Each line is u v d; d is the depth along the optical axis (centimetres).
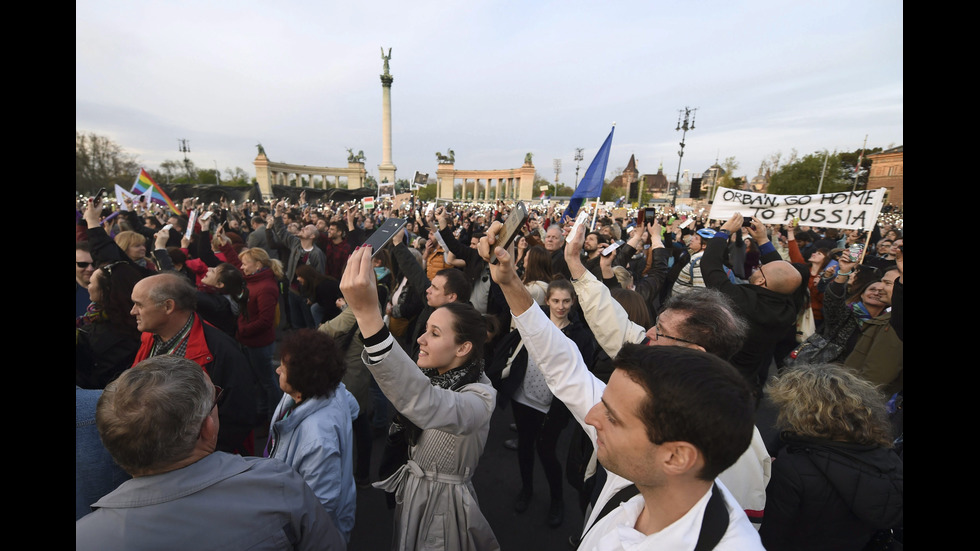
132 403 109
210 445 127
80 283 346
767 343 248
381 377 135
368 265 130
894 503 142
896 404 305
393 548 201
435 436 191
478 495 340
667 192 7394
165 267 450
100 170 4484
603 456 94
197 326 241
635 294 292
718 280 274
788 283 235
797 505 155
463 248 586
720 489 95
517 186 5331
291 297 642
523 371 297
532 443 312
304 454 185
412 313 417
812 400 158
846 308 373
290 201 3039
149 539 104
